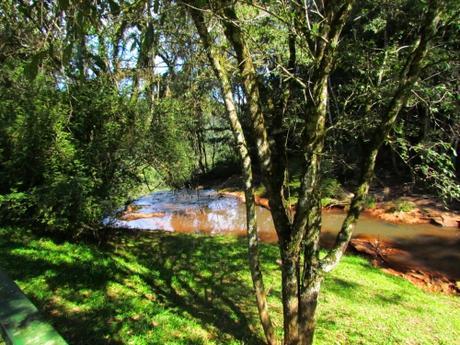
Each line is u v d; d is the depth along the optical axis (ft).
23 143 25.58
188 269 26.04
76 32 6.06
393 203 53.52
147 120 28.86
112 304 19.16
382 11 15.10
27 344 3.60
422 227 47.29
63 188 24.62
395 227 47.67
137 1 7.04
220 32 14.94
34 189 25.59
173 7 9.11
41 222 26.78
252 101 13.00
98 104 26.94
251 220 14.69
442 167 13.19
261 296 15.21
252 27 13.73
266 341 16.88
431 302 24.41
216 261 27.89
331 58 11.26
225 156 86.94
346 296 23.29
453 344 18.43
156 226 53.11
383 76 14.62
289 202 13.71
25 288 19.42
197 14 11.21
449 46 13.15
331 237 44.16
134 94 28.02
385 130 11.96
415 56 11.12
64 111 26.32
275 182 13.20
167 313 18.94
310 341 13.20
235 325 18.48
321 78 11.51
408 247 39.99
